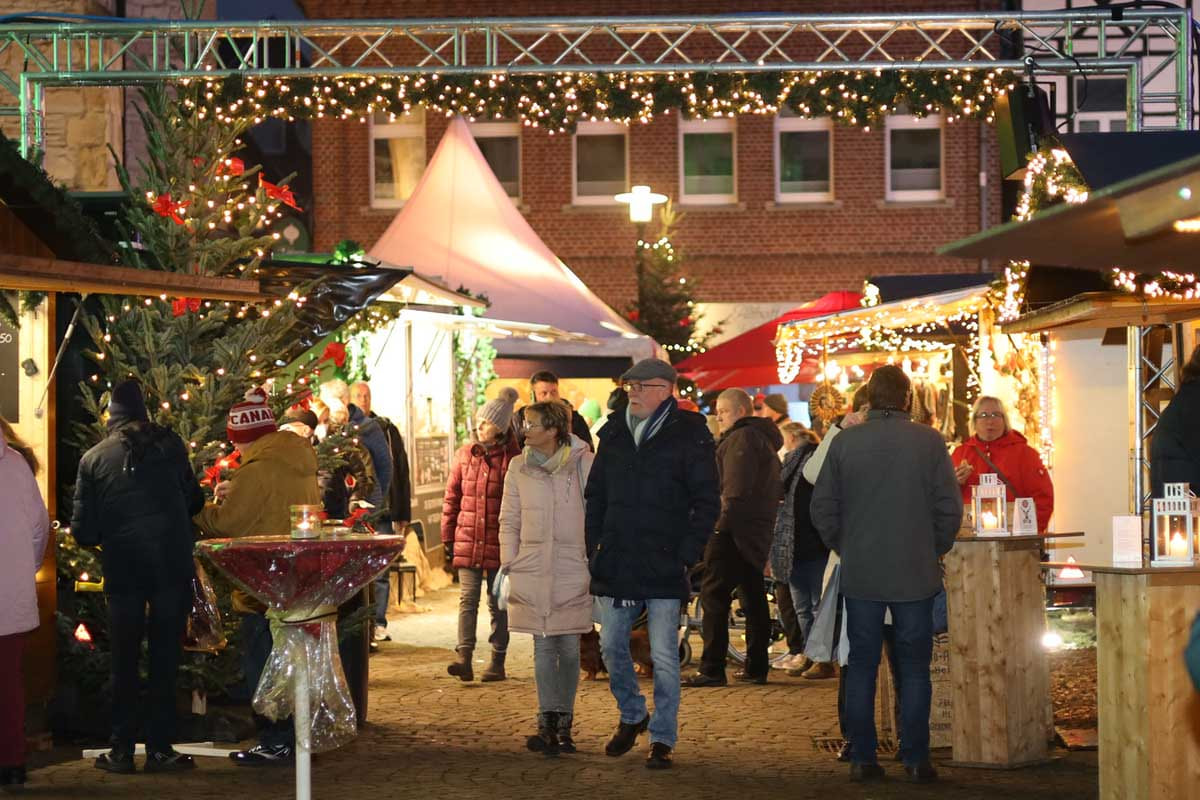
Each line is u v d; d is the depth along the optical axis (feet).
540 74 46.14
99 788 25.59
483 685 36.32
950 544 25.61
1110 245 12.66
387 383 57.26
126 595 26.78
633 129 99.66
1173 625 21.48
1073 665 36.91
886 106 45.85
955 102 45.39
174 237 31.58
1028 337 46.65
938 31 94.63
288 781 26.12
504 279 67.51
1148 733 21.36
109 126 61.98
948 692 28.48
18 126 62.44
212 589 29.19
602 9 98.12
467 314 58.59
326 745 22.74
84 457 26.81
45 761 28.07
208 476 30.27
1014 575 26.76
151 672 27.04
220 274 33.04
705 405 87.30
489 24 46.16
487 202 71.56
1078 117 82.28
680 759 27.73
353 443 33.65
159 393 30.96
